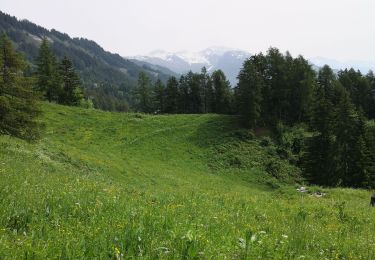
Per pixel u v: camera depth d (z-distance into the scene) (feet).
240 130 264.93
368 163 207.72
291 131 267.18
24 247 19.20
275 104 296.92
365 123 220.23
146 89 417.69
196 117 290.76
